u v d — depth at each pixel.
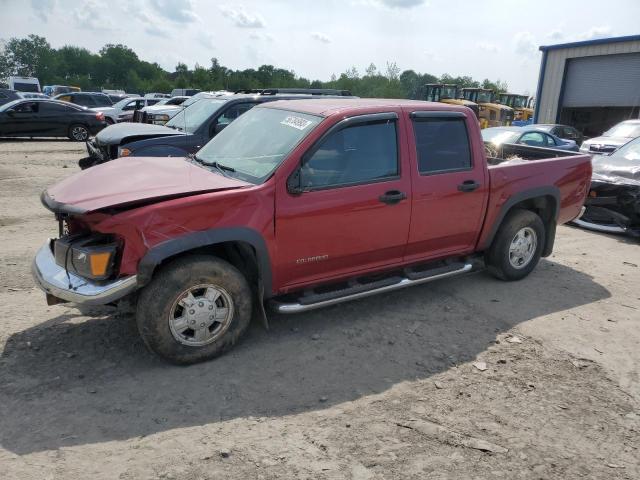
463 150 4.94
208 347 3.86
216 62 86.06
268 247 3.92
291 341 4.27
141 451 2.94
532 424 3.34
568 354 4.24
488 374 3.90
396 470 2.88
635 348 4.38
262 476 2.79
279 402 3.46
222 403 3.42
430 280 4.92
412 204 4.57
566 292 5.55
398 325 4.62
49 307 4.67
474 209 5.04
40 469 2.77
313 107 4.50
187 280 3.67
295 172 3.99
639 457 3.07
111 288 3.46
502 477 2.87
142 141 8.16
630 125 15.23
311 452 2.99
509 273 5.64
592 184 7.90
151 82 103.56
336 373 3.83
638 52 21.80
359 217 4.29
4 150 16.17
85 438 3.03
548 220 5.91
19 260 5.82
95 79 147.00
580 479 2.88
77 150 16.94
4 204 8.62
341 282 4.54
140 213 3.47
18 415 3.21
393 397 3.57
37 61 140.38
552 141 14.11
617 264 6.57
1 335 4.14
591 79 23.81
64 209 3.50
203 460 2.89
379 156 4.41
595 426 3.34
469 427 3.28
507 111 30.20
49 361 3.82
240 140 4.66
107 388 3.53
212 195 3.68
